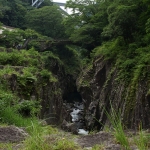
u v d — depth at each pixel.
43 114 15.60
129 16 22.67
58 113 18.47
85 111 30.69
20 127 7.45
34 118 9.30
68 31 47.66
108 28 25.03
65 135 6.25
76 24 44.97
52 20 55.44
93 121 25.34
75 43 47.19
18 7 59.59
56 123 17.16
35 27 56.75
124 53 23.34
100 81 27.47
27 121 8.67
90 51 42.69
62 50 53.72
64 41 48.62
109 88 22.97
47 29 56.81
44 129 6.90
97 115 25.52
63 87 48.34
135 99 17.08
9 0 60.53
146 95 15.96
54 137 5.55
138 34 23.78
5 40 40.78
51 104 17.09
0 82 12.75
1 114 8.37
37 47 47.62
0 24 44.03
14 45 41.72
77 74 52.81
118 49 25.05
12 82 13.26
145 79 16.97
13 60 20.53
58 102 18.66
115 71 22.61
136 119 16.30
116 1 26.23
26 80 13.84
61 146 4.95
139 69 17.95
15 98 11.63
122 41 25.44
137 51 20.94
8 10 56.44
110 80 23.14
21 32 43.19
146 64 18.20
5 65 18.23
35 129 5.79
